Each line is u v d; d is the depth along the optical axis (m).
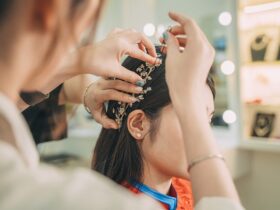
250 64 1.67
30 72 0.31
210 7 1.71
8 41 0.29
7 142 0.29
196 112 0.40
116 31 0.63
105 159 0.71
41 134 0.70
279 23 1.59
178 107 0.41
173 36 0.48
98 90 0.66
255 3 1.62
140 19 1.91
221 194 0.36
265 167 1.72
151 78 0.63
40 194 0.26
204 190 0.37
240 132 1.65
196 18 1.76
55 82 0.56
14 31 0.29
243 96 1.65
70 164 1.35
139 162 0.65
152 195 0.64
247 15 1.64
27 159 0.29
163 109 0.61
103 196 0.27
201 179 0.37
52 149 1.33
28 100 0.57
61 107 0.71
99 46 0.57
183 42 0.48
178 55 0.44
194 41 0.43
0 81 0.29
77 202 0.26
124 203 0.27
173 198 0.67
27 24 0.29
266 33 1.62
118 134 0.69
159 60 0.63
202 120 0.40
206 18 1.73
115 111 0.67
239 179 1.79
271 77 1.64
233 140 1.69
